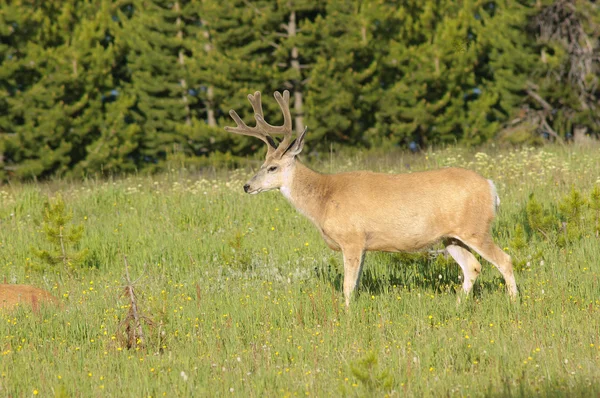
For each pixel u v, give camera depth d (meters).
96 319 23.86
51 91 80.38
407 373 17.72
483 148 61.34
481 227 23.98
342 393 16.72
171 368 19.72
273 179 25.56
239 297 26.00
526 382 16.95
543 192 38.44
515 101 77.12
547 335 20.34
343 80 77.88
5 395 18.12
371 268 28.80
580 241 29.78
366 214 24.31
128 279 21.80
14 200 46.72
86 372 19.47
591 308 22.41
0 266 33.53
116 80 90.00
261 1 80.06
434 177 24.19
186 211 40.31
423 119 78.25
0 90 79.88
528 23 74.69
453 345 19.88
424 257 28.45
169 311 23.95
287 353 20.50
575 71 72.88
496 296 23.91
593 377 16.95
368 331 21.78
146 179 55.41
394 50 78.50
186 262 32.44
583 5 70.31
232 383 18.11
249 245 34.12
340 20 77.69
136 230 37.44
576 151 50.94
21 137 79.81
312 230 36.31
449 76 78.12
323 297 24.91
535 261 27.42
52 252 32.28
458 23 77.94
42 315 23.73
